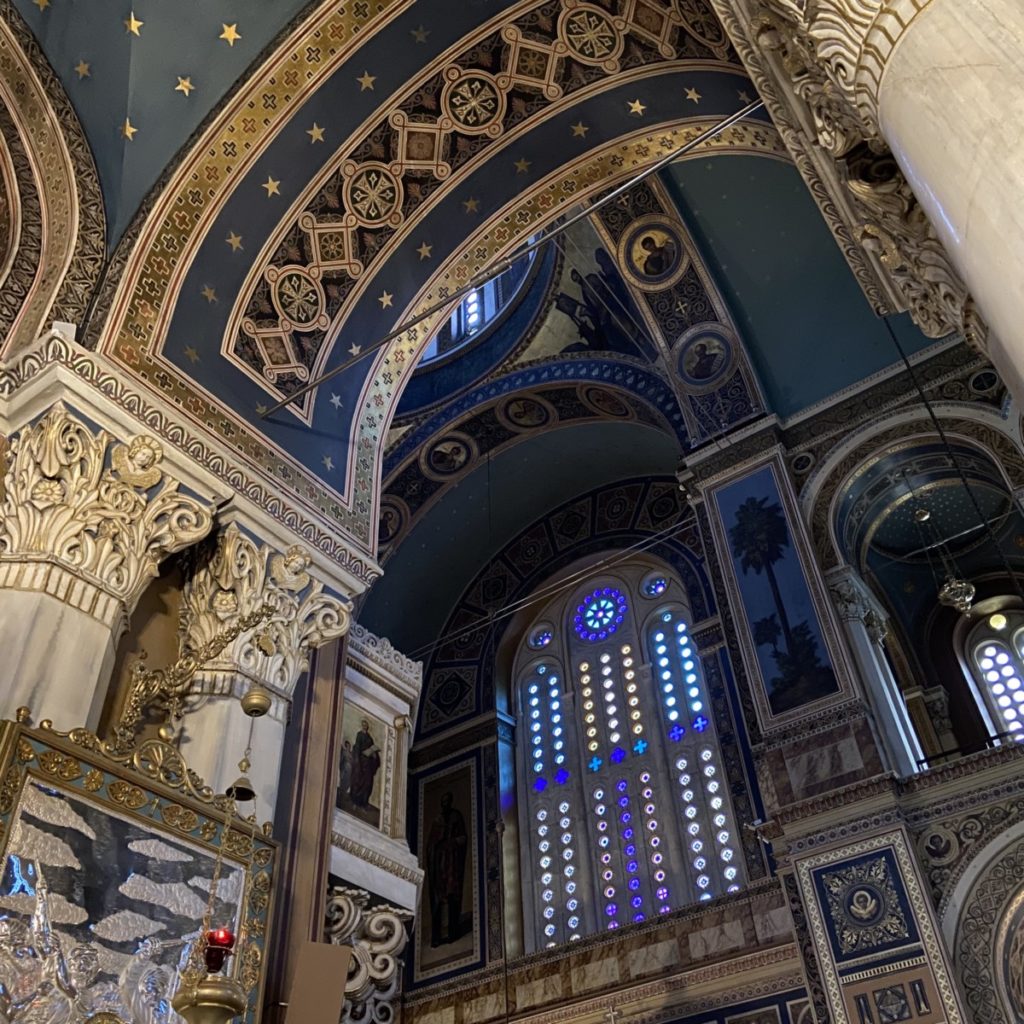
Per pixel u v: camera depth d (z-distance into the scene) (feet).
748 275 48.88
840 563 43.06
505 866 54.95
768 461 46.55
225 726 21.49
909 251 16.98
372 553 27.86
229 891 18.40
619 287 54.75
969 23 10.32
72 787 16.65
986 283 9.59
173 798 18.13
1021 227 8.97
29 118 25.04
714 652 54.24
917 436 43.45
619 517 64.80
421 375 63.10
